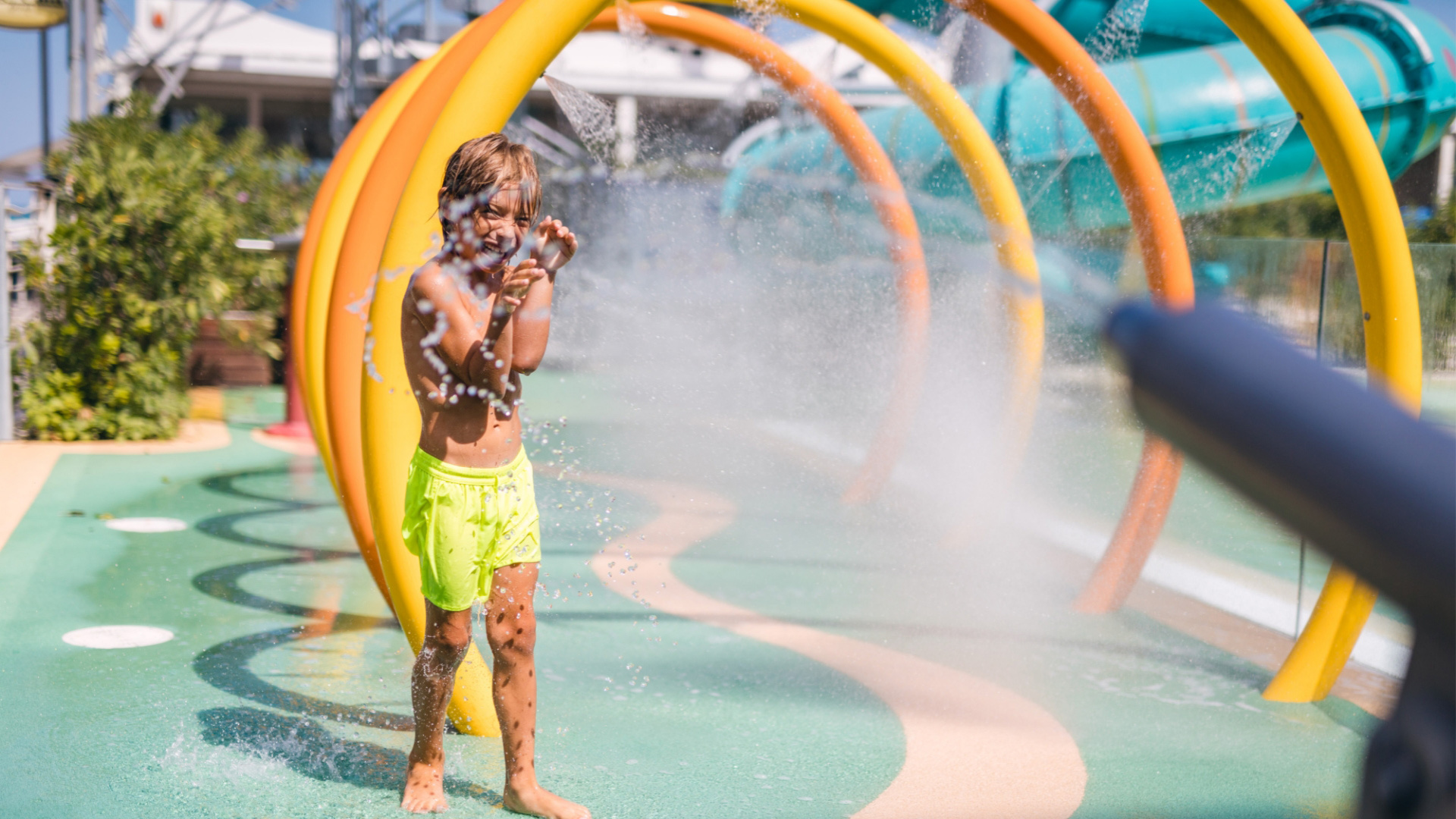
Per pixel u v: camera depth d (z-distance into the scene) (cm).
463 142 294
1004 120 955
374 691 368
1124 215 955
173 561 530
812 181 1184
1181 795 300
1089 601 495
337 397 337
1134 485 491
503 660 270
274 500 680
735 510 696
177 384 916
